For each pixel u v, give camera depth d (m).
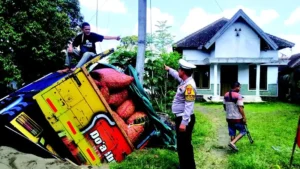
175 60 10.17
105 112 5.29
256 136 7.99
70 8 20.47
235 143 6.85
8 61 12.52
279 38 22.64
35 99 4.75
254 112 14.02
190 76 4.60
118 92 5.98
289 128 9.21
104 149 5.29
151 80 9.84
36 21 13.60
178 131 4.66
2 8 12.66
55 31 14.33
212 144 7.15
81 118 5.10
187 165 4.65
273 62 22.00
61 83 4.95
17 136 5.48
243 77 21.95
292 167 5.35
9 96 6.09
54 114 4.89
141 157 5.35
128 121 6.02
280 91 25.67
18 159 4.60
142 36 8.12
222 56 21.12
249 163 5.34
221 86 22.58
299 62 21.84
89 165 5.11
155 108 9.79
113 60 9.30
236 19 20.34
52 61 14.51
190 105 4.43
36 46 13.54
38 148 5.35
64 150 5.28
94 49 6.71
